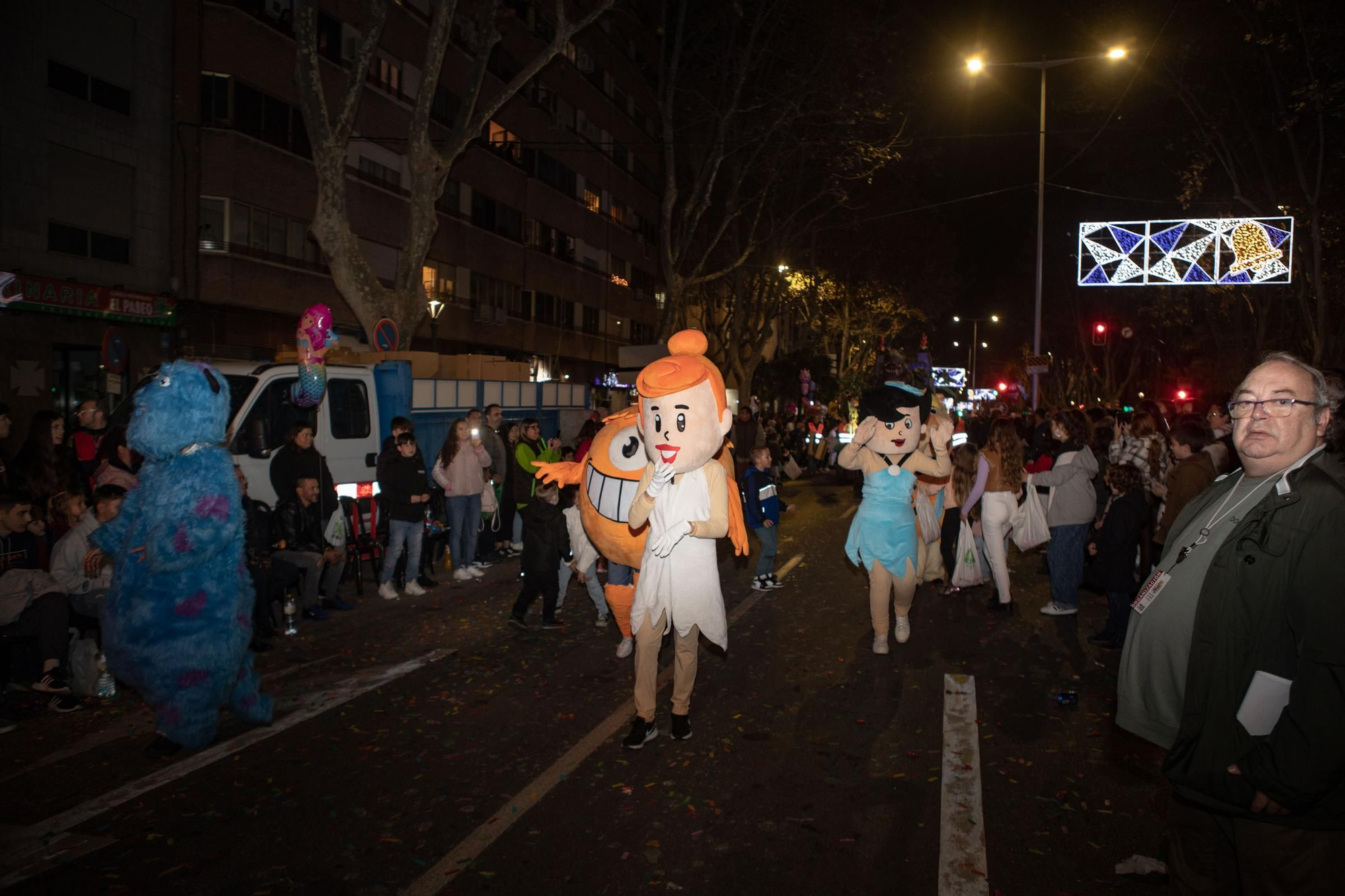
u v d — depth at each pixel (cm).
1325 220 2102
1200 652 250
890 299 4050
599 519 600
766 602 894
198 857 386
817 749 504
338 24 2397
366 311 1364
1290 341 2738
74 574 613
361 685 621
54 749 510
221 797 445
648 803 436
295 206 2272
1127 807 430
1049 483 812
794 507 1752
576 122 3959
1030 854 386
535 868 375
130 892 358
